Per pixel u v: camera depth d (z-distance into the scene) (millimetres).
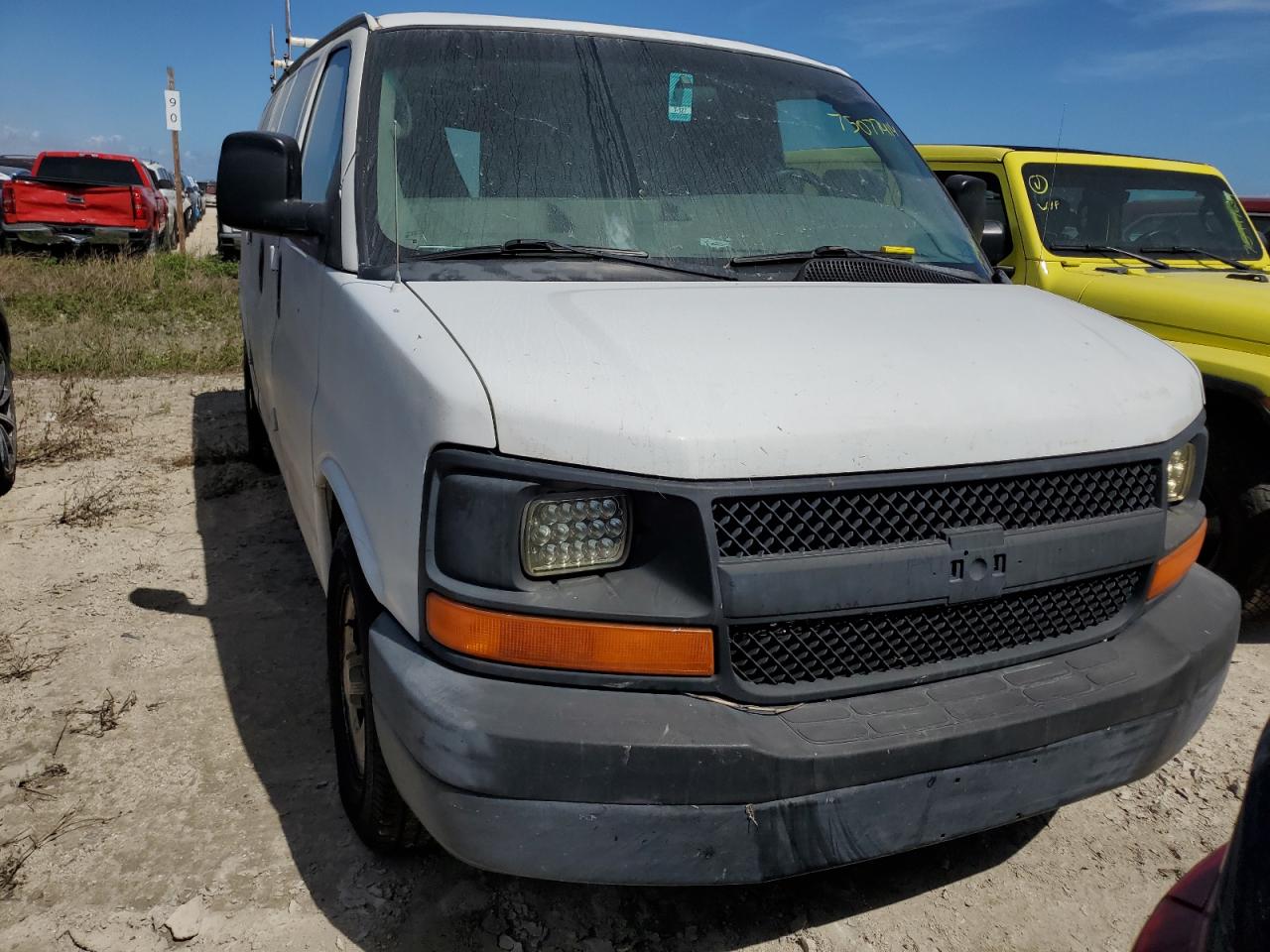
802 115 3480
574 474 1958
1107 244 5512
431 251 2713
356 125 2928
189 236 26062
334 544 2795
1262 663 4160
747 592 1977
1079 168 5555
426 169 2854
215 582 4453
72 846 2701
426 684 2000
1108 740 2283
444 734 1920
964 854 2867
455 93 2998
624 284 2664
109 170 18594
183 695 3484
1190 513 2678
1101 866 2830
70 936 2393
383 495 2252
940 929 2559
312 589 4402
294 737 3264
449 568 2008
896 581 2090
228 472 6035
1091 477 2346
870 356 2291
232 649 3832
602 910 2572
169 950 2369
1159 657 2396
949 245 3443
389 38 3088
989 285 3184
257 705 3439
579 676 1975
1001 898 2684
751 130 3303
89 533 4988
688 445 1969
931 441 2135
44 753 3105
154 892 2547
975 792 2137
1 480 5410
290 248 3676
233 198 2910
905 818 2082
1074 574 2305
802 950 2471
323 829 2816
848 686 2109
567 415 1977
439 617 2021
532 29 3262
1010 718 2137
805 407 2082
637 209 2955
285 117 4414
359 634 2525
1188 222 5816
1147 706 2318
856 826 2039
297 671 3676
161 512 5332
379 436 2293
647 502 1994
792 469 2021
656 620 1964
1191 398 2635
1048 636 2355
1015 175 5391
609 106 3135
